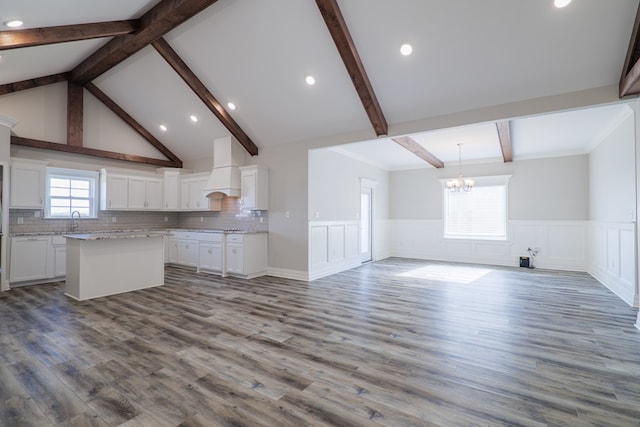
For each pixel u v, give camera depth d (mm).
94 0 3398
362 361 2523
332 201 6473
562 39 3188
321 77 4406
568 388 2139
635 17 2893
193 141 6941
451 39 3471
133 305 4023
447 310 3871
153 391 2074
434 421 1796
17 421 1767
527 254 7188
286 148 5945
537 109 3791
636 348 2773
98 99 6434
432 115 4465
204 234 6328
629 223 4230
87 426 1729
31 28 3463
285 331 3154
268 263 6168
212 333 3092
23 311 3750
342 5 3475
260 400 1988
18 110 5449
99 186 6523
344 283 5406
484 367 2432
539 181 7070
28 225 5539
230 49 4438
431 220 8438
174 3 3729
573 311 3834
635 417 1833
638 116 3336
